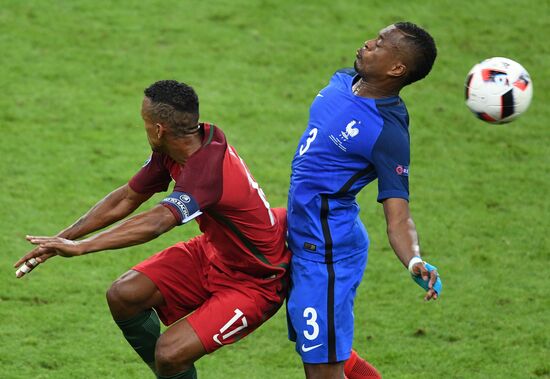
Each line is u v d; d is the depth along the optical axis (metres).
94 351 23.89
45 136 36.25
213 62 42.44
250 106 39.44
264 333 25.75
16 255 28.55
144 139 36.59
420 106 40.53
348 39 44.72
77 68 41.25
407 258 17.14
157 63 42.00
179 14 46.25
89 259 28.98
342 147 18.23
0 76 40.22
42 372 22.64
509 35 45.97
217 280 18.80
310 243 18.67
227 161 17.86
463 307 27.08
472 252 30.34
